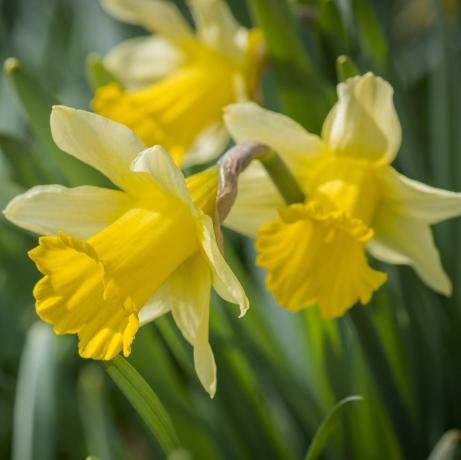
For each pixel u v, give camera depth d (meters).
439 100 0.64
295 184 0.54
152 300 0.52
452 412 0.62
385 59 0.62
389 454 0.60
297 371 0.62
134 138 0.51
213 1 0.62
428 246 0.55
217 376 0.59
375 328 0.55
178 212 0.51
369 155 0.54
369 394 0.59
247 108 0.54
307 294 0.53
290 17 0.60
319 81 0.61
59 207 0.52
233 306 0.60
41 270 0.51
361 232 0.53
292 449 0.62
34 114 0.60
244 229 0.55
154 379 0.59
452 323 0.62
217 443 0.61
